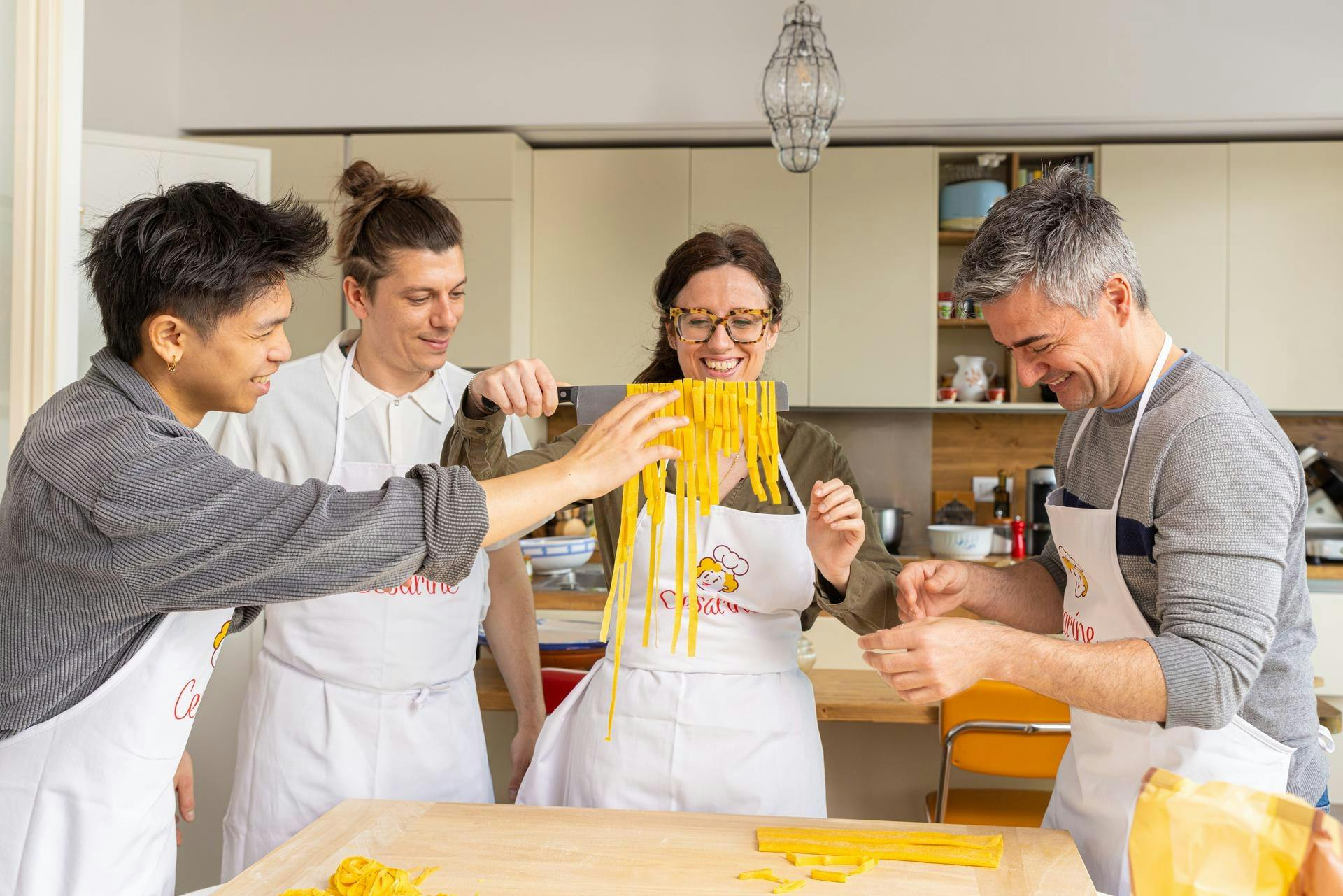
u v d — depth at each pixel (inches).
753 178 162.2
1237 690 45.6
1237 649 45.3
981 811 91.5
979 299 51.2
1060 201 50.1
